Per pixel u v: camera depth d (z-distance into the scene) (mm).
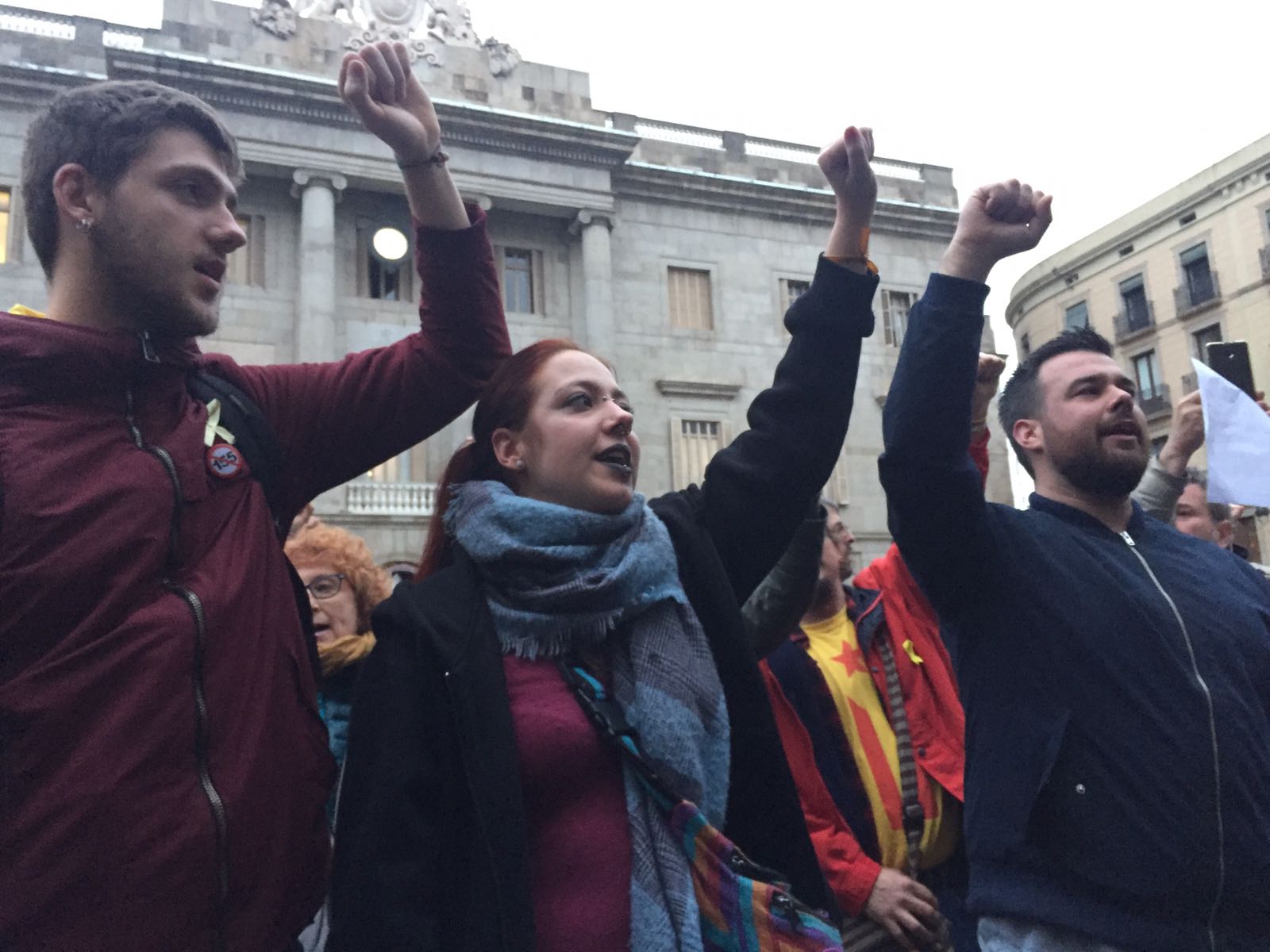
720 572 1927
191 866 1426
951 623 2547
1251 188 28656
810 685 3367
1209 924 2018
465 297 2256
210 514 1687
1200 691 2158
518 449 2090
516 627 1784
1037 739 2234
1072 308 34406
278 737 1636
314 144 17328
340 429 2127
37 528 1467
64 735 1406
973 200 2465
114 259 1696
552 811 1676
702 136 21297
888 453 2473
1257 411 3123
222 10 17422
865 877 2982
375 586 3225
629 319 19531
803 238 21328
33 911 1341
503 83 19188
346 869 1630
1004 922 2201
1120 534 2539
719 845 1611
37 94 16156
